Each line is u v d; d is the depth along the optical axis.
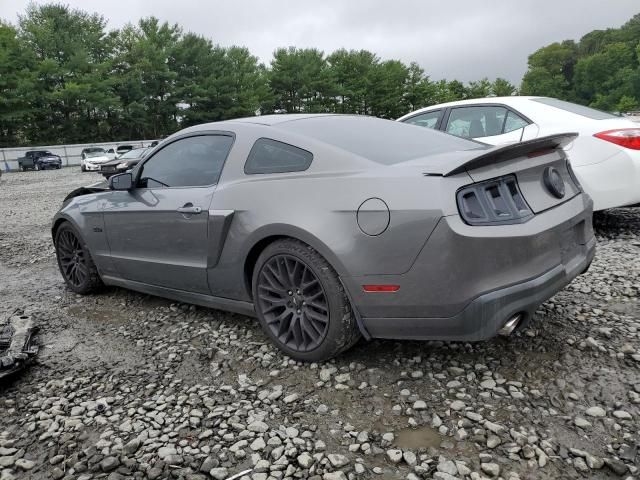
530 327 3.09
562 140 2.72
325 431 2.23
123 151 33.81
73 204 4.29
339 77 70.94
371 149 2.79
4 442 2.30
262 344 3.12
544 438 2.09
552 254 2.48
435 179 2.33
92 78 53.12
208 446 2.17
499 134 5.55
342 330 2.60
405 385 2.55
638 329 3.00
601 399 2.33
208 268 3.19
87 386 2.78
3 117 47.66
